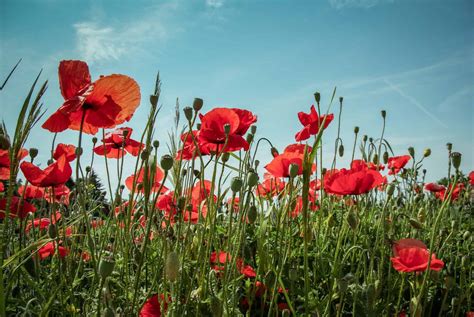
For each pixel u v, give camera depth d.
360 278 1.04
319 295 0.93
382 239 0.91
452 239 1.17
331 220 1.08
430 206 1.40
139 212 0.92
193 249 0.89
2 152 0.91
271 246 0.98
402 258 0.82
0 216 0.87
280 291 0.91
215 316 0.69
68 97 0.70
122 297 0.79
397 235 1.21
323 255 0.97
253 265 0.92
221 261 0.89
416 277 0.86
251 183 0.77
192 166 0.85
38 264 0.83
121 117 0.72
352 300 0.88
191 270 0.86
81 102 0.66
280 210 0.91
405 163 1.38
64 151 0.96
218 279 0.87
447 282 0.92
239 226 0.82
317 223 1.03
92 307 0.77
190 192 0.85
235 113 0.82
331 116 0.97
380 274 0.86
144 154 0.69
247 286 0.87
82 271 0.90
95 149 0.97
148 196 0.69
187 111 0.76
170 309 0.71
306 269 0.71
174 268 0.62
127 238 0.75
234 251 0.81
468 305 0.98
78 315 0.76
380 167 1.26
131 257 0.86
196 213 0.95
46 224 1.05
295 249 0.99
